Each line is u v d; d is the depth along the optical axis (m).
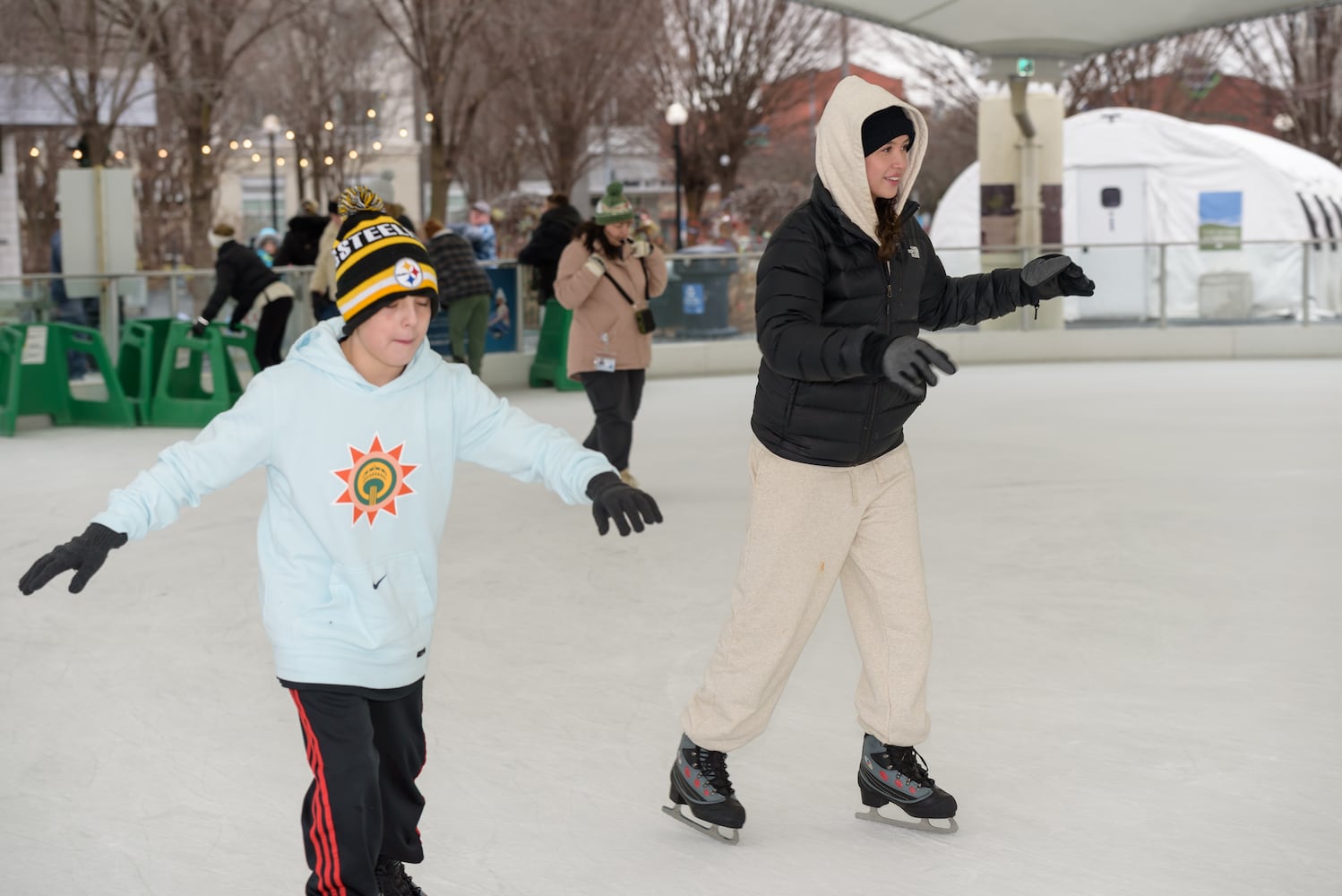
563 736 4.62
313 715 2.96
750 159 43.47
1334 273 17.97
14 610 6.38
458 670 5.35
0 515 8.73
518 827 3.89
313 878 2.99
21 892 3.52
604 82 31.61
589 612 6.19
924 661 3.78
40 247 35.34
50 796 4.16
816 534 3.68
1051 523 7.87
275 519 3.00
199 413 12.93
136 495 2.80
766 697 3.79
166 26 23.11
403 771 3.14
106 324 13.74
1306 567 6.75
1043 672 5.18
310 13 31.14
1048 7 15.80
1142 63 33.50
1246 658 5.31
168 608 6.39
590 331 8.55
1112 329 18.25
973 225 23.53
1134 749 4.38
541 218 15.76
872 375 3.21
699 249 22.34
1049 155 19.03
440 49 26.66
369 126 37.97
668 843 3.78
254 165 46.22
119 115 21.62
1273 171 21.61
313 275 14.93
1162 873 3.52
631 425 8.82
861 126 3.48
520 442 3.11
